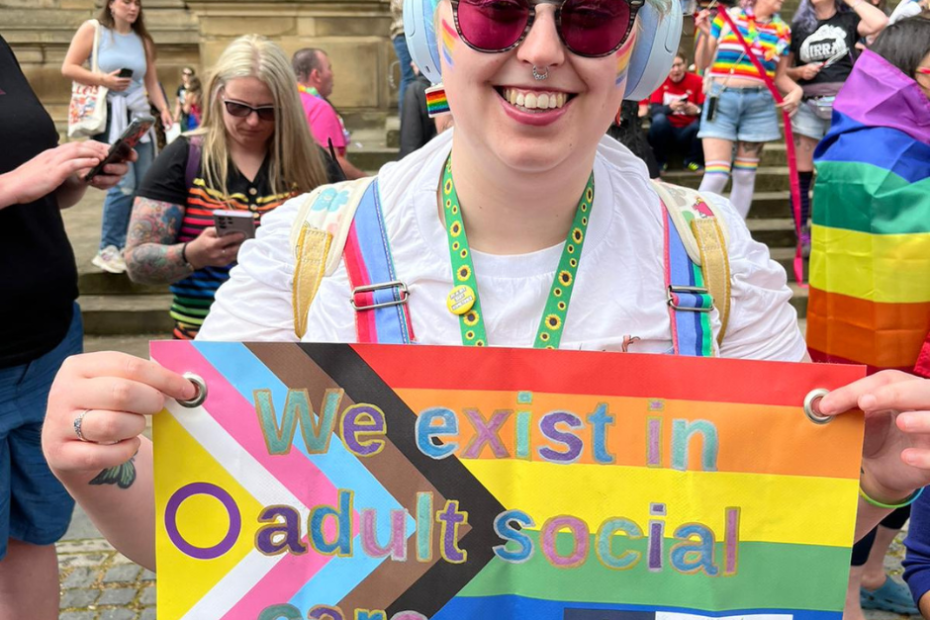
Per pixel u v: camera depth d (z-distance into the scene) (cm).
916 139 232
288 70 278
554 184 114
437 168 123
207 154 277
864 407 106
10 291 202
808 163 590
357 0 846
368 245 121
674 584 114
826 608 113
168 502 112
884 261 233
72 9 965
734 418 112
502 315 117
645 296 121
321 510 113
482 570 114
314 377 112
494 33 104
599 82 107
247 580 113
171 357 111
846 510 112
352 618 113
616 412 112
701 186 568
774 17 546
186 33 930
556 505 113
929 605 181
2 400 203
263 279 124
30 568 222
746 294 124
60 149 207
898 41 238
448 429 112
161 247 271
